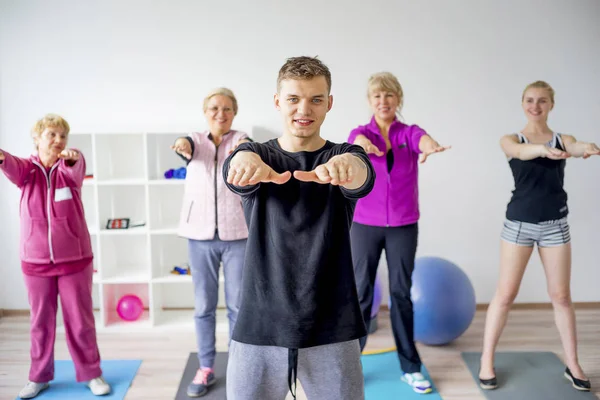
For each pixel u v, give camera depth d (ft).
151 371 9.21
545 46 11.52
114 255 11.68
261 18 11.40
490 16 11.46
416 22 11.46
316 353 4.26
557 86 11.62
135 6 11.32
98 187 10.79
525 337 10.54
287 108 4.11
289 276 4.16
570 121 11.71
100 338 10.66
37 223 7.77
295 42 11.48
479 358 9.62
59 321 11.16
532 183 8.03
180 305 12.23
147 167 10.78
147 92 11.54
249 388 4.31
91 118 11.55
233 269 8.32
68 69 11.41
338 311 4.23
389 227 8.18
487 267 12.12
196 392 8.25
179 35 11.42
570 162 11.73
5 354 9.87
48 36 11.30
